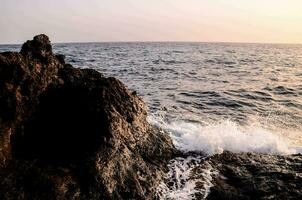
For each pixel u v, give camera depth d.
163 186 6.66
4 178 5.11
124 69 29.42
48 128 6.52
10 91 5.91
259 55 64.88
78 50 77.38
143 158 7.25
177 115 12.76
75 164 5.83
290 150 9.02
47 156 5.98
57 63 7.39
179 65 36.31
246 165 7.50
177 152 8.18
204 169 7.36
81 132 6.45
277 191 6.25
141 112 8.10
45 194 5.16
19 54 6.46
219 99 16.66
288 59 52.34
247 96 17.84
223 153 8.23
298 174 6.88
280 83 23.03
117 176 6.11
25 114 6.14
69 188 5.41
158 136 8.24
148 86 20.08
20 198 4.96
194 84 21.69
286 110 14.91
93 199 5.56
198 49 96.94
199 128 10.44
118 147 6.46
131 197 6.05
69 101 6.87
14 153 5.73
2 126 5.64
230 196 6.25
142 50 83.88
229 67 35.00
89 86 7.15
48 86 6.80
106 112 6.63
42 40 7.09
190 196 6.35
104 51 74.00
